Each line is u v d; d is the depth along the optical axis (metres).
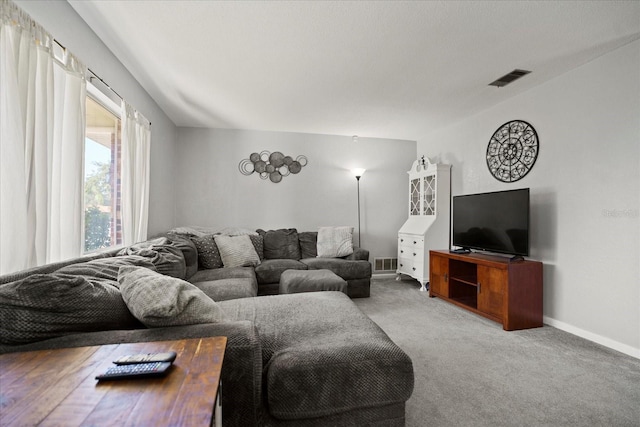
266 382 1.16
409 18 1.96
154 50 2.35
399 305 3.40
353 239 4.99
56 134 1.70
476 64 2.57
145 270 1.38
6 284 1.01
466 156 4.00
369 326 1.53
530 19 1.96
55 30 1.68
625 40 2.21
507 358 2.14
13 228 1.30
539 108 2.97
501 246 3.05
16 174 1.32
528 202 2.79
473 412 1.55
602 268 2.41
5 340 0.92
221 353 0.86
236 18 1.97
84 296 1.07
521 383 1.82
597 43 2.25
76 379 0.72
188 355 0.85
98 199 2.37
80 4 1.82
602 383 1.83
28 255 1.40
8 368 0.77
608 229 2.38
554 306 2.78
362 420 1.20
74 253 1.76
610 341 2.34
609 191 2.38
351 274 3.70
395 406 1.24
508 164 3.33
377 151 5.08
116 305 1.16
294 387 1.13
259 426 1.11
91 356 0.84
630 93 2.25
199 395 0.65
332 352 1.22
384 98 3.33
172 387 0.68
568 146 2.69
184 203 4.41
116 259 1.69
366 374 1.19
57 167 1.71
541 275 2.77
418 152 5.14
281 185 4.71
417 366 2.02
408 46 2.29
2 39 1.27
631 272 2.24
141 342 0.99
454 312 3.15
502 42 2.23
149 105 3.25
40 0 1.56
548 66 2.60
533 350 2.27
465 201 3.57
